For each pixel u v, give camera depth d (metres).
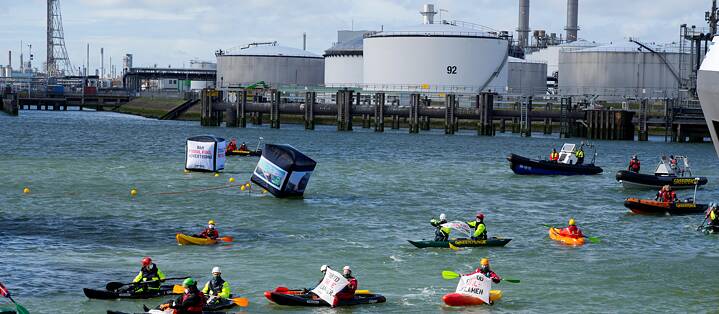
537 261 59.34
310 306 47.78
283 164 84.62
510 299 50.41
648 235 69.31
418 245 61.94
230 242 63.72
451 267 57.19
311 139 182.12
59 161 120.94
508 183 103.44
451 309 48.16
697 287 53.75
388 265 57.41
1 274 52.78
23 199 82.44
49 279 52.03
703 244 65.94
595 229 71.81
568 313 48.19
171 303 43.62
